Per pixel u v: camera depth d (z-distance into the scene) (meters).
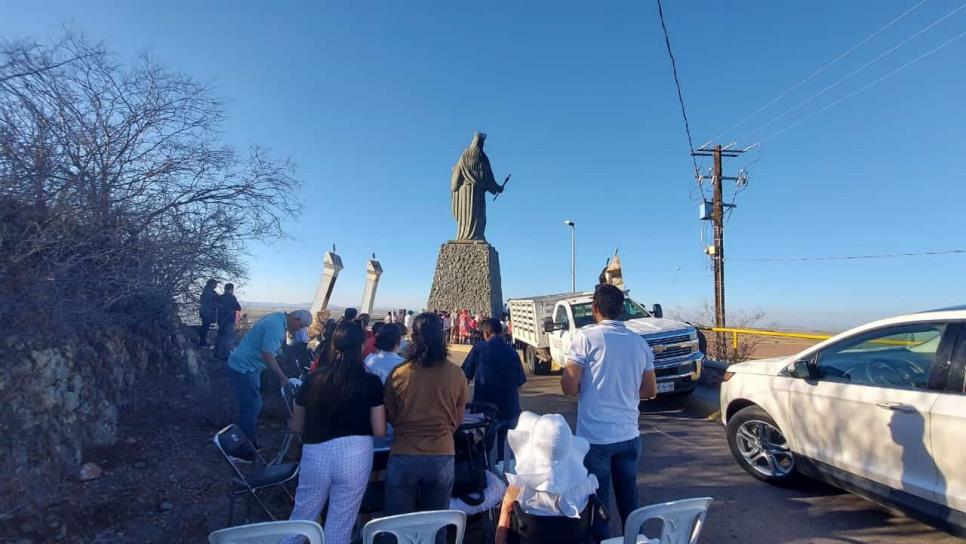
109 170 5.77
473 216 27.03
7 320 4.93
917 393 4.01
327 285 17.55
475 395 5.52
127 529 4.16
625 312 11.31
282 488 5.15
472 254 26.44
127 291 5.85
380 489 3.88
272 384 8.37
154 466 5.26
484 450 3.91
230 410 6.96
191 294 7.35
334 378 3.21
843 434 4.52
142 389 6.81
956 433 3.69
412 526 2.56
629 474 3.49
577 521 2.67
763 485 5.50
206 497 4.83
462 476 3.72
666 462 6.41
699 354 9.28
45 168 5.23
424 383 3.27
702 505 2.77
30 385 4.82
